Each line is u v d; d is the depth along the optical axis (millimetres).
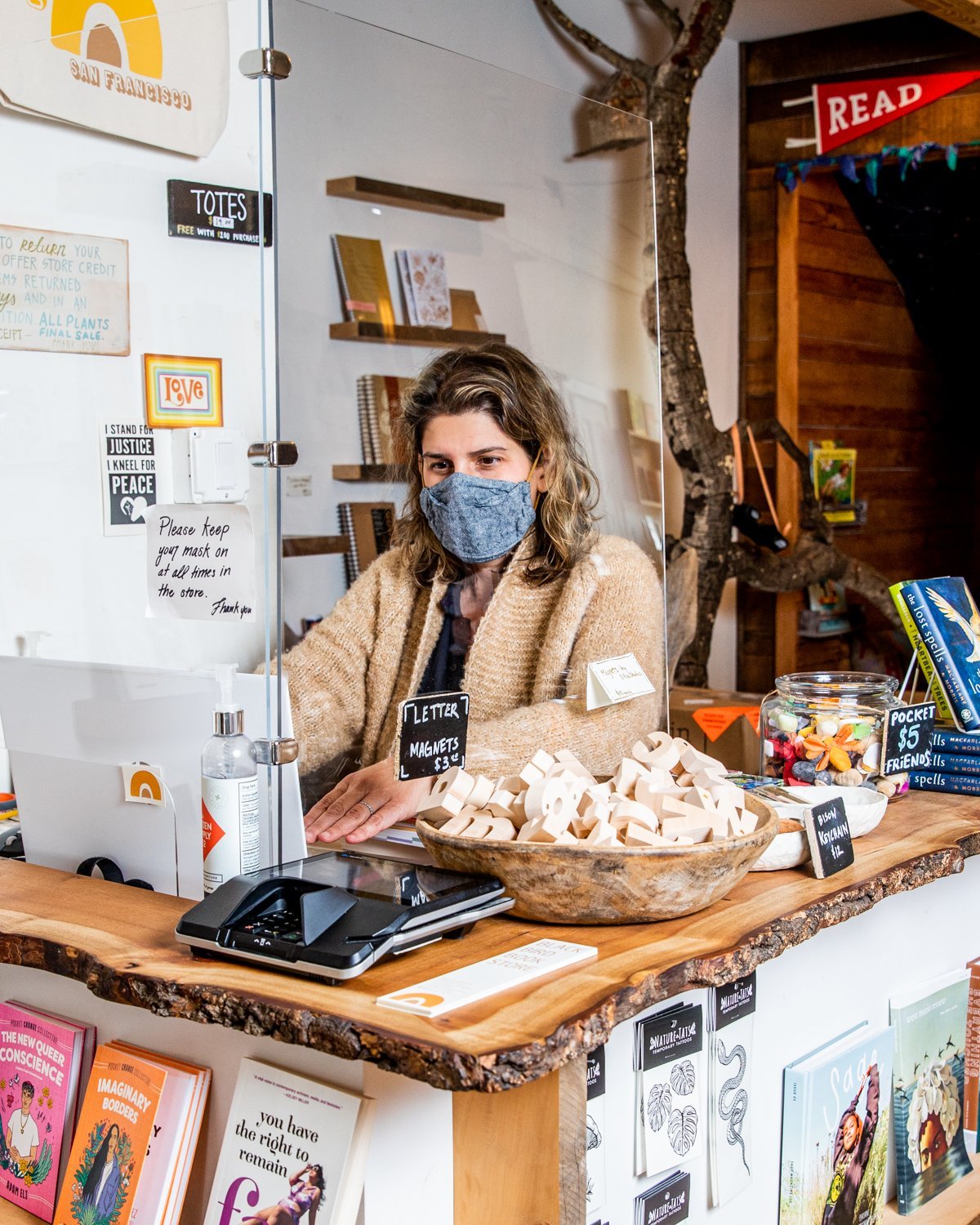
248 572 1452
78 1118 1468
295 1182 1202
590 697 1768
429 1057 1039
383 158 1600
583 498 1798
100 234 1489
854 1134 1840
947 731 2146
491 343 1724
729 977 1299
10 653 1659
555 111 1809
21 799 1714
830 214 5234
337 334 1558
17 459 1596
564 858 1305
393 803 1639
